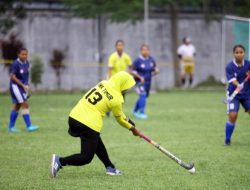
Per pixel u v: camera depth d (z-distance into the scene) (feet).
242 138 115.75
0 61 250.57
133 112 153.99
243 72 106.01
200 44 290.15
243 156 95.14
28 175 81.46
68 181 77.41
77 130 77.77
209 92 239.91
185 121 143.74
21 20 260.42
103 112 77.97
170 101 199.31
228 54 287.28
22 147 106.11
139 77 150.82
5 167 87.30
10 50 257.96
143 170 84.64
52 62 266.16
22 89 127.13
